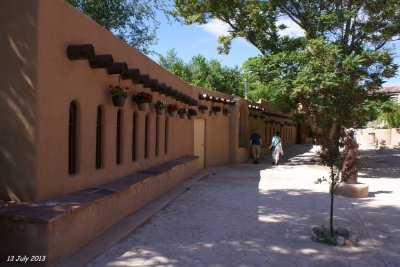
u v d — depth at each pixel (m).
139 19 20.19
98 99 7.55
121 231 7.01
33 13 5.57
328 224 8.28
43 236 5.08
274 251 6.49
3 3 5.61
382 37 17.83
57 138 6.15
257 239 7.11
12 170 5.66
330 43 16.12
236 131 20.62
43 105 5.74
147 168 10.84
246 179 14.81
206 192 11.66
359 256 6.38
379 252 6.60
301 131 45.06
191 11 20.02
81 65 6.84
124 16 19.56
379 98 16.56
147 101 9.41
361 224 8.38
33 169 5.62
